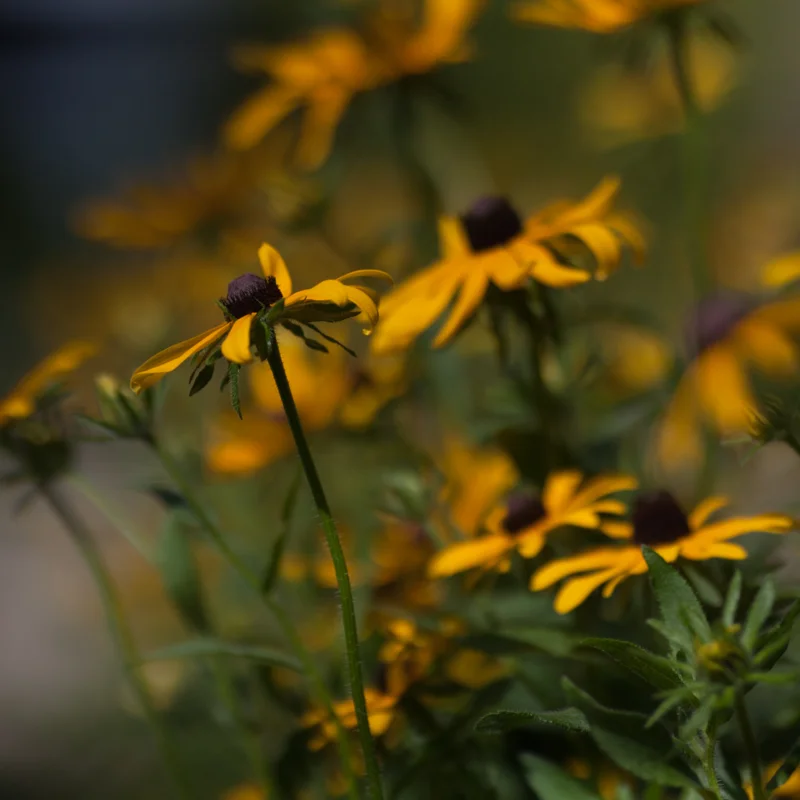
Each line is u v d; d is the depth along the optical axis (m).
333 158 1.40
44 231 3.56
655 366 1.28
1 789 1.64
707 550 1.02
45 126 3.92
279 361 0.99
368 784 0.99
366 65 1.32
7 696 1.84
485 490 1.18
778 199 1.96
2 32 3.92
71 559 2.17
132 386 0.99
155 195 1.53
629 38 1.25
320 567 1.17
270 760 1.19
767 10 2.76
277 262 1.02
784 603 1.03
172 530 1.12
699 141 1.25
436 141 1.40
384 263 1.33
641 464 1.22
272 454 1.26
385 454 1.25
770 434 1.02
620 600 1.06
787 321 1.17
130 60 3.90
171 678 1.23
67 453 1.12
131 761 1.58
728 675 0.94
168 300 1.66
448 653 1.09
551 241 1.12
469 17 1.32
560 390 1.20
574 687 1.00
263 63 1.35
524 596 1.12
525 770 1.09
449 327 1.12
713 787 0.98
